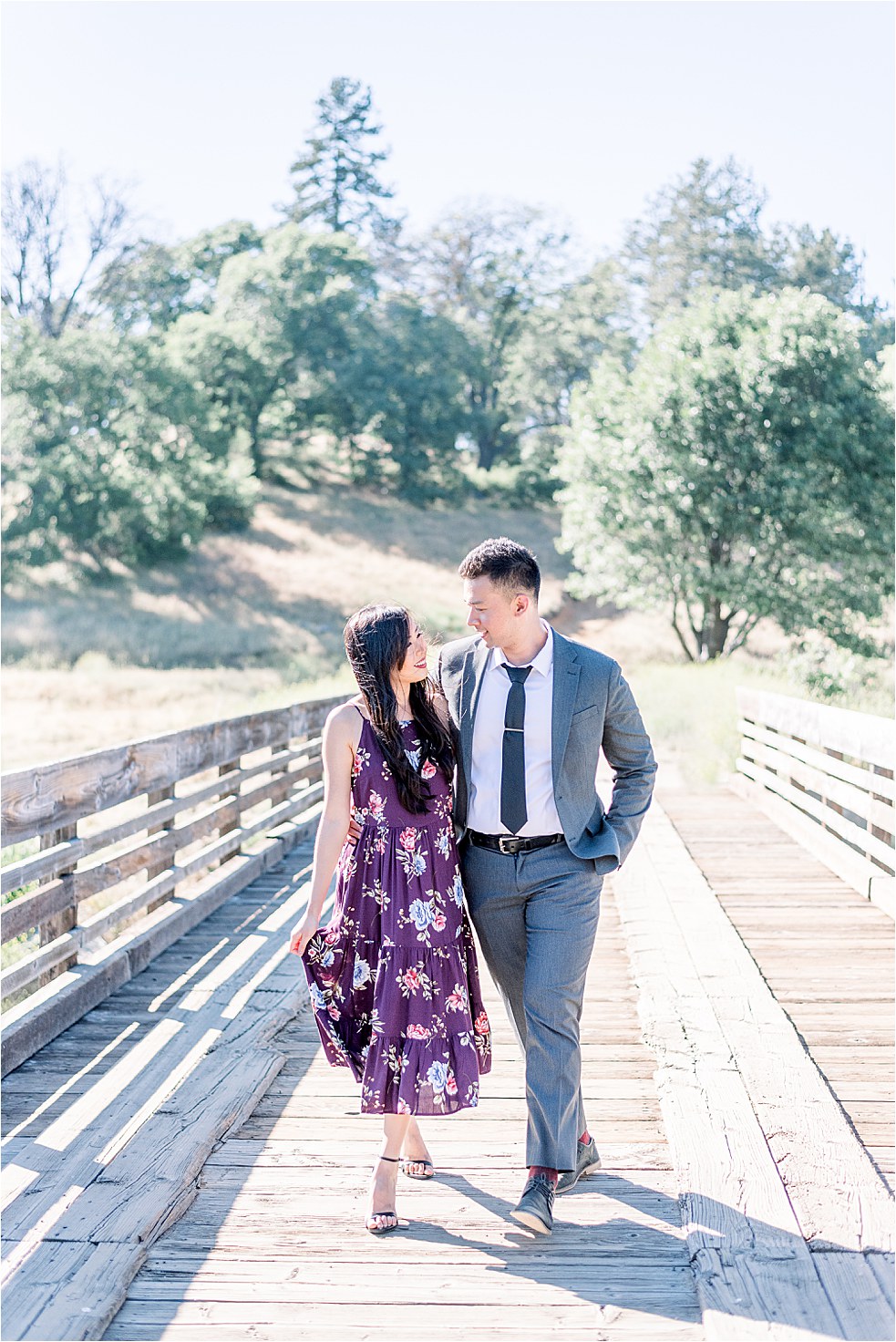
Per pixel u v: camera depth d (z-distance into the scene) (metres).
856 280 57.75
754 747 10.02
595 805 3.15
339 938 3.06
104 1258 2.80
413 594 40.41
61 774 4.74
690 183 65.25
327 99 67.44
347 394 54.09
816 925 5.95
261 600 38.41
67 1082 4.04
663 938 5.53
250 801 7.59
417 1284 2.77
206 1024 4.52
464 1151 3.53
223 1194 3.24
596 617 39.44
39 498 37.66
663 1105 3.66
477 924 3.18
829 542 24.30
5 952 5.86
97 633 31.52
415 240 68.62
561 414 64.44
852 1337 2.50
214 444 44.03
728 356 24.88
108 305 47.28
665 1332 2.57
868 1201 3.08
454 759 3.10
